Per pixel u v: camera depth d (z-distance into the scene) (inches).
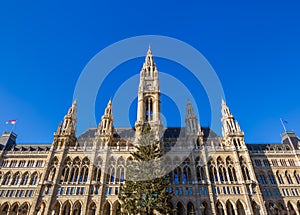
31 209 2491.4
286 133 3624.5
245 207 2576.3
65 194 2623.0
